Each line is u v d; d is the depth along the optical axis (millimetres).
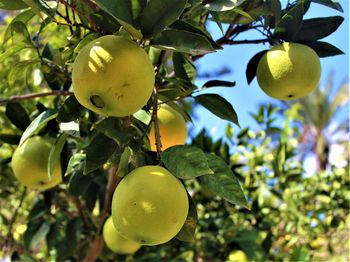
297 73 470
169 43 391
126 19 369
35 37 618
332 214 1008
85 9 474
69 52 511
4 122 858
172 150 407
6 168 866
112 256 891
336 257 1150
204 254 922
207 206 970
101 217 748
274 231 1039
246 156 1019
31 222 836
